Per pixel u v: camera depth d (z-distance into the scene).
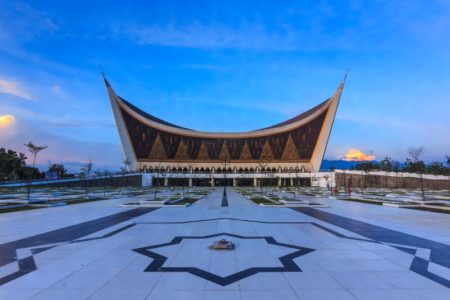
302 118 104.12
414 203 23.81
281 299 4.92
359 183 72.44
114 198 31.70
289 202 23.58
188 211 18.47
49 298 4.95
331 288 5.42
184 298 4.95
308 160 100.94
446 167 70.44
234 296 5.05
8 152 78.50
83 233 10.92
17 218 15.23
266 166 102.25
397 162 77.31
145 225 12.77
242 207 21.20
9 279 5.88
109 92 93.94
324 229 11.76
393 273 6.29
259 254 7.84
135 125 99.62
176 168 102.50
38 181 60.72
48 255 7.75
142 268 6.61
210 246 8.66
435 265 6.86
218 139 105.44
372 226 12.54
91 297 4.99
